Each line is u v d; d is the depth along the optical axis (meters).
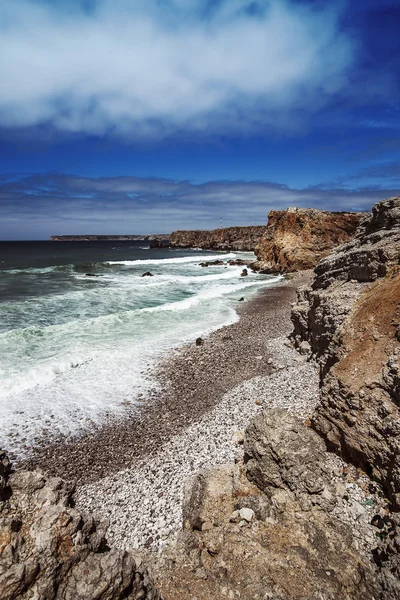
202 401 14.66
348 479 8.28
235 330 24.38
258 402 13.38
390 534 6.52
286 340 21.20
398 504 6.95
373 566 6.34
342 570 6.14
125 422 13.31
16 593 4.53
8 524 5.12
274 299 35.44
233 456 10.30
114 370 17.84
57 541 5.18
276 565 6.26
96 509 8.96
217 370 17.78
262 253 68.94
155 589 5.71
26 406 14.31
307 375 14.93
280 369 17.11
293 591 5.80
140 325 25.44
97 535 5.77
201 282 48.06
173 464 10.52
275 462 8.21
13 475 6.10
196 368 18.12
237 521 7.28
